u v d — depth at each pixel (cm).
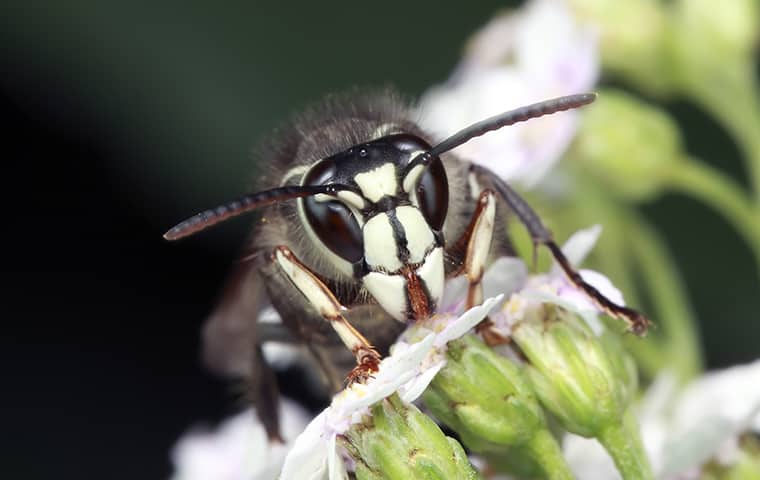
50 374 14
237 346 10
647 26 11
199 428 13
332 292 9
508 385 9
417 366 8
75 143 13
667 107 13
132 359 14
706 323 13
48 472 14
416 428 8
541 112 9
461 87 12
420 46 13
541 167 10
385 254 8
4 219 13
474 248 9
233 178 12
